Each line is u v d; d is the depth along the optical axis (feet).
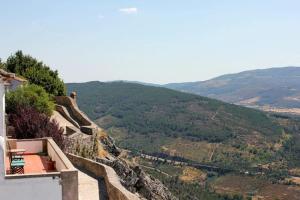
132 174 128.26
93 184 77.46
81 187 75.20
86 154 119.24
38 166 61.41
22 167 57.11
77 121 144.36
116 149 151.94
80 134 122.01
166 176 632.79
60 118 142.10
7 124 103.24
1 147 47.83
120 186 68.39
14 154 65.41
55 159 60.64
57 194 49.39
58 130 102.94
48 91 168.86
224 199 631.56
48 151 69.15
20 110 108.17
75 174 49.85
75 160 92.38
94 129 132.67
